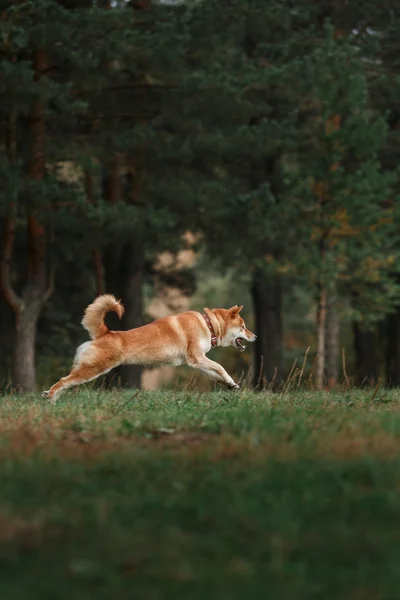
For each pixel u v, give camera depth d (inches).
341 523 208.8
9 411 441.4
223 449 289.6
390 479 247.4
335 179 974.4
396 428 334.0
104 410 423.5
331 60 949.2
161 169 1001.5
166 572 183.2
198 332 538.6
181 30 898.1
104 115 956.6
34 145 914.1
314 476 248.2
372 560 189.3
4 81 829.8
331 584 177.3
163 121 957.8
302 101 994.7
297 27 1057.5
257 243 1002.7
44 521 216.5
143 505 227.3
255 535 204.2
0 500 237.1
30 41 855.7
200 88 906.7
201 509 219.8
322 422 356.2
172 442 322.0
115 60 902.4
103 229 926.4
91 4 949.2
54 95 844.6
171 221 929.5
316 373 1025.5
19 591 174.7
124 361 519.8
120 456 283.9
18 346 966.4
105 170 979.9
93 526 213.2
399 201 1002.1
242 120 976.9
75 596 172.7
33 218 966.4
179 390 604.4
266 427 334.0
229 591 174.6
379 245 1024.2
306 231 985.5
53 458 284.2
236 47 997.8
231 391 538.6
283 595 172.1
